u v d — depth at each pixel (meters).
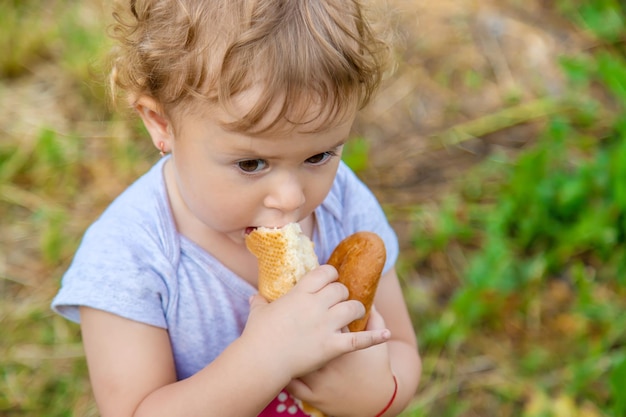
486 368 2.75
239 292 1.58
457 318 2.77
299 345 1.39
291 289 1.44
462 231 3.06
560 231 3.00
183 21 1.32
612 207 2.97
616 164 3.00
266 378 1.39
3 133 3.34
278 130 1.27
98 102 3.46
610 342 2.76
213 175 1.36
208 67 1.28
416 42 3.89
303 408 1.61
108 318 1.52
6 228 3.05
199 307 1.57
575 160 3.30
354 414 1.59
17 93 3.56
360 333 1.42
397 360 1.77
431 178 3.32
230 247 1.58
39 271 2.93
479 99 3.67
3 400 2.55
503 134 3.51
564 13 4.07
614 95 3.62
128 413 1.50
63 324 2.78
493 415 2.64
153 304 1.53
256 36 1.25
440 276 2.99
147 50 1.38
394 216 3.16
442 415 2.64
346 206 1.76
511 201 3.03
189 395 1.42
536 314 2.87
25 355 2.68
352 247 1.55
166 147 1.50
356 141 3.29
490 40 3.93
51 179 3.19
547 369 2.74
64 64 3.66
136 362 1.51
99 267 1.53
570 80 3.70
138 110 1.50
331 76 1.26
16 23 3.82
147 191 1.60
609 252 2.99
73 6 3.96
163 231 1.55
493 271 2.82
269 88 1.24
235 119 1.26
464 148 3.45
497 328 2.85
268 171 1.35
